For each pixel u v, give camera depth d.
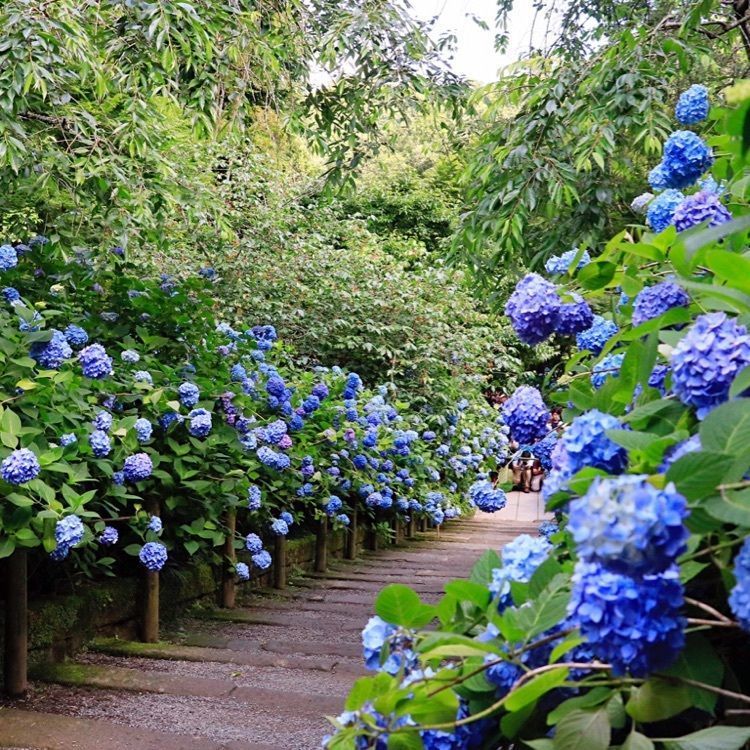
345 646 3.67
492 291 4.75
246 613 4.41
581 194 4.27
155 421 3.76
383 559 6.94
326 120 5.76
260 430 4.42
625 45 3.76
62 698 2.81
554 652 0.88
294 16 5.59
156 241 5.00
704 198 1.49
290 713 2.76
